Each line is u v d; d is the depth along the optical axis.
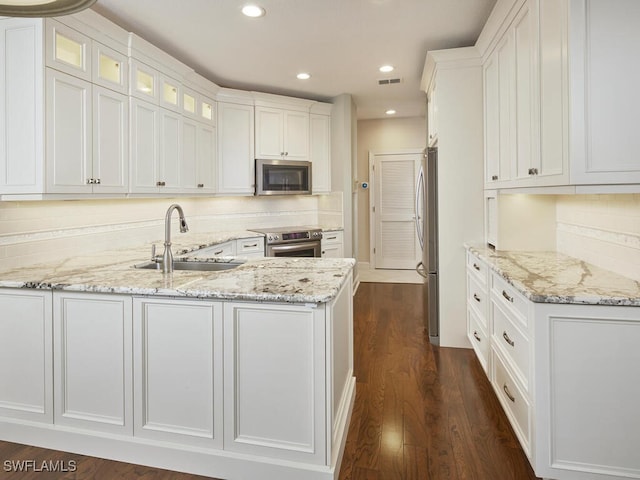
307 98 5.32
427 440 2.17
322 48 3.59
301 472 1.78
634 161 1.64
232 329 1.83
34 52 2.19
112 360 1.99
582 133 1.67
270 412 1.83
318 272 2.26
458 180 3.48
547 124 1.95
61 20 2.29
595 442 1.64
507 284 2.15
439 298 3.60
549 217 2.92
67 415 2.06
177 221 4.23
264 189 4.77
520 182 2.38
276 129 4.88
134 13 2.88
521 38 2.34
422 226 3.91
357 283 5.92
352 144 5.47
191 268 2.89
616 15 1.64
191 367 1.90
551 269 2.23
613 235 2.14
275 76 4.37
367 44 3.52
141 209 3.65
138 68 2.98
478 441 2.16
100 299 1.98
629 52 1.64
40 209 2.61
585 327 1.63
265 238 4.58
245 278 2.09
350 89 4.93
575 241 2.61
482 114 3.39
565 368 1.65
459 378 2.94
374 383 2.88
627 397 1.61
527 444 1.82
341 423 2.07
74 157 2.40
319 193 5.32
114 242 3.30
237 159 4.60
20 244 2.47
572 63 1.67
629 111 1.64
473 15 3.00
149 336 1.94
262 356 1.83
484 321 2.79
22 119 2.21
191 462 1.90
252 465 1.83
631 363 1.60
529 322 1.75
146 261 2.71
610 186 1.67
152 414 1.96
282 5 2.80
